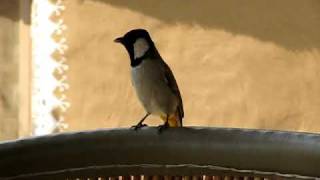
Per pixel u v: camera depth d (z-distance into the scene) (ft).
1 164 11.50
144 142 12.01
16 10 37.04
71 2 33.76
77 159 11.92
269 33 33.37
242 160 11.77
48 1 33.99
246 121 34.30
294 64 33.50
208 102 34.37
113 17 33.81
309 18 32.89
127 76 34.37
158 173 12.06
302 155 11.50
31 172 11.74
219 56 33.83
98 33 34.01
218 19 33.47
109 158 12.01
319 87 33.47
